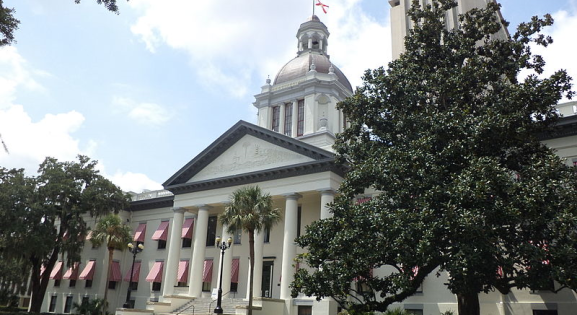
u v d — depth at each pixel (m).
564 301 24.16
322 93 47.91
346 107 21.73
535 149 18.28
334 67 52.06
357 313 18.30
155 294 42.28
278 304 30.02
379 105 20.94
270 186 33.69
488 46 20.64
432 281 29.14
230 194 35.72
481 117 16.92
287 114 49.75
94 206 40.31
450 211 14.83
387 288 18.28
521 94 17.33
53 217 38.12
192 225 42.00
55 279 49.16
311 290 18.34
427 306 28.69
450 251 15.41
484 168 15.14
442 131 17.44
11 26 15.34
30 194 37.41
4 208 35.94
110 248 35.28
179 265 41.19
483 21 21.28
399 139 19.86
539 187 14.88
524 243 14.80
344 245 17.95
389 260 17.25
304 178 32.22
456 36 21.27
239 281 36.97
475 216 14.34
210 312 31.67
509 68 19.44
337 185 31.69
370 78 21.72
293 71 51.31
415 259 15.60
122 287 45.19
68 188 38.72
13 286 53.06
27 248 36.12
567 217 14.18
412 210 17.23
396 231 16.33
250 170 35.34
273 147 34.78
